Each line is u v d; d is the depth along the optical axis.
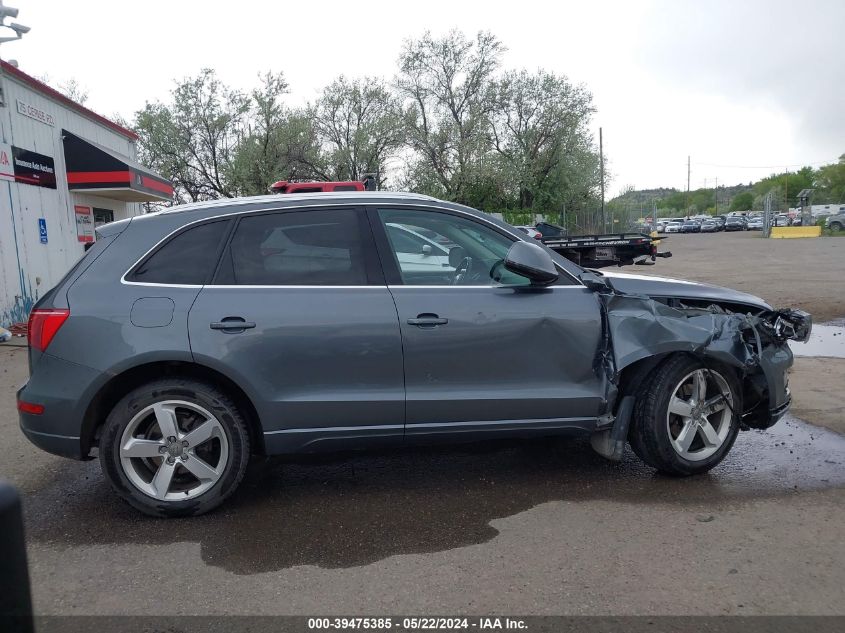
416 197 4.02
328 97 31.36
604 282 4.08
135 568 3.13
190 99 27.41
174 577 3.04
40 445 3.58
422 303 3.73
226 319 3.55
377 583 2.96
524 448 4.75
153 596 2.89
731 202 114.88
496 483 4.12
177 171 27.81
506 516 3.63
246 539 3.42
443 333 3.72
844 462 4.37
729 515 3.59
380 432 3.76
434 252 3.92
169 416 3.58
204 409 3.59
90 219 13.19
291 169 29.09
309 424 3.68
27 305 10.80
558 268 3.99
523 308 3.82
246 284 3.65
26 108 10.88
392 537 3.41
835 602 2.76
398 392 3.71
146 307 3.53
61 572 3.11
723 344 3.99
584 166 38.09
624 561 3.12
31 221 10.98
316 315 3.62
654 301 4.01
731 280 15.35
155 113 27.50
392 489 4.05
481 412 3.81
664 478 4.15
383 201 3.93
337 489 4.07
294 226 3.80
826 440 4.80
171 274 3.64
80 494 4.06
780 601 2.77
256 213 3.79
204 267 3.67
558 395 3.86
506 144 36.12
